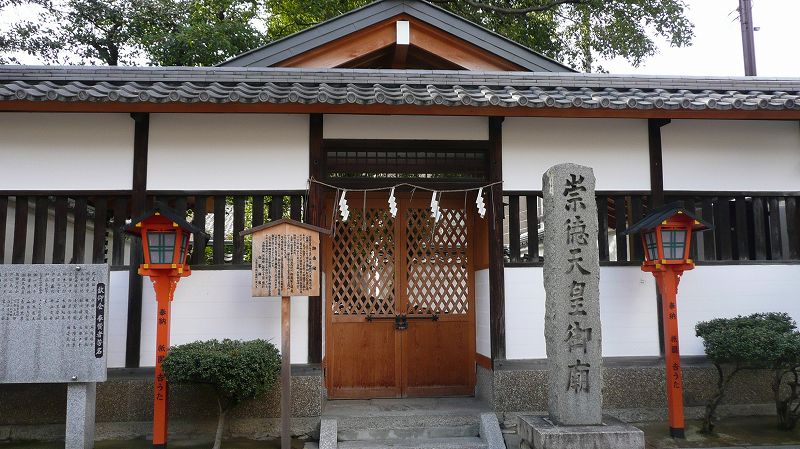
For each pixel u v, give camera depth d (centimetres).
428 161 732
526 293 698
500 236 703
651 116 674
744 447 598
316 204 685
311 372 657
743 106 660
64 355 568
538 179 720
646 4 1564
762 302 725
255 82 683
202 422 647
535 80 729
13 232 756
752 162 749
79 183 669
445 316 771
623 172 731
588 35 1702
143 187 672
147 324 661
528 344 689
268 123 697
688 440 620
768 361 584
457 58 819
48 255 820
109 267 628
